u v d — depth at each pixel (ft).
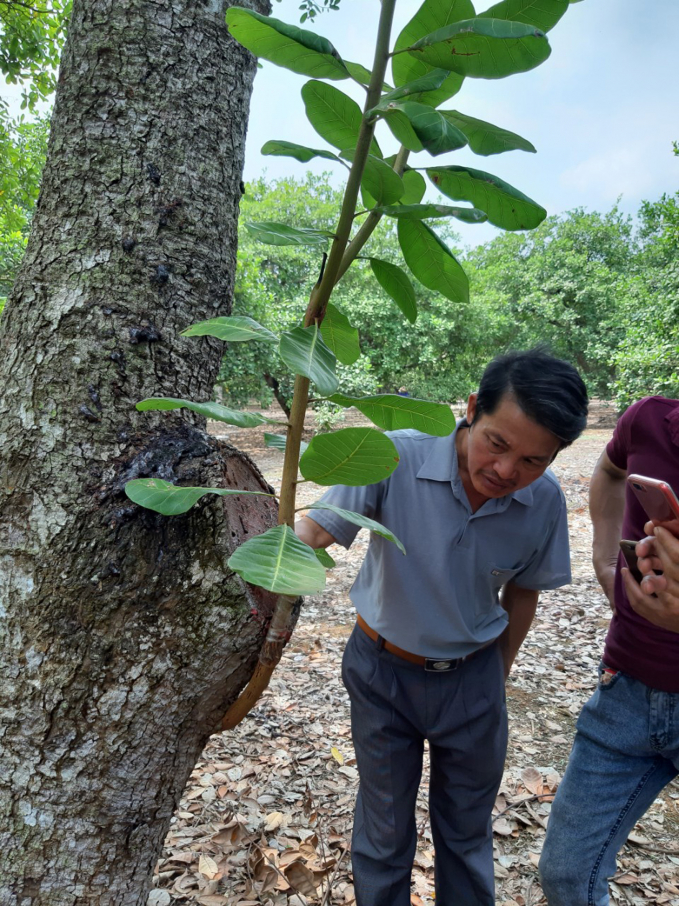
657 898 7.55
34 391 3.91
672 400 5.43
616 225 75.72
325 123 3.32
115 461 3.85
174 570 3.71
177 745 3.97
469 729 5.55
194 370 4.33
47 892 3.74
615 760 5.38
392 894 5.69
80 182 4.10
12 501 3.82
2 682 3.71
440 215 2.86
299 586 2.59
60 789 3.70
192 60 4.31
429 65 3.03
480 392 4.75
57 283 4.02
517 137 3.15
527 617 6.48
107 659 3.66
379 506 5.50
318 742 10.37
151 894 6.96
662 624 4.80
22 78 17.66
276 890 7.12
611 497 6.29
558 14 2.88
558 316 66.18
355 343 3.92
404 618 5.41
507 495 5.23
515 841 8.46
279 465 39.06
